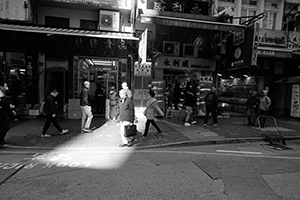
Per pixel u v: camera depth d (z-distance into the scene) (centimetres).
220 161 568
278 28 1374
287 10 1389
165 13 1062
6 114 647
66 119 1078
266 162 567
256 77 1464
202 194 380
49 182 417
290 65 1374
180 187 406
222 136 830
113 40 1092
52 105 747
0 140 653
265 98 1043
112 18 1097
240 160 580
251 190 400
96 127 923
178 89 1248
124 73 1184
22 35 1024
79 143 702
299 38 1280
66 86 1152
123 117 677
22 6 957
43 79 1125
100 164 528
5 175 450
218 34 1196
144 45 856
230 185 419
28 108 1070
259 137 836
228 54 1134
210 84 1234
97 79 1230
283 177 466
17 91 1105
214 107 1004
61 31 906
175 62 1229
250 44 960
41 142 700
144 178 445
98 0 1056
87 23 1155
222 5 1298
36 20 1071
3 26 877
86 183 415
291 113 1324
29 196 360
